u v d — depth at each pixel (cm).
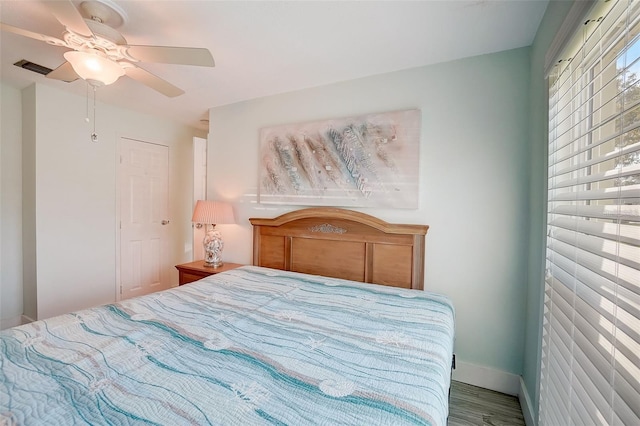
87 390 86
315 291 189
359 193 229
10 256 268
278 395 85
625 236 71
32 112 258
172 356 107
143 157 343
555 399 117
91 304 297
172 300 168
